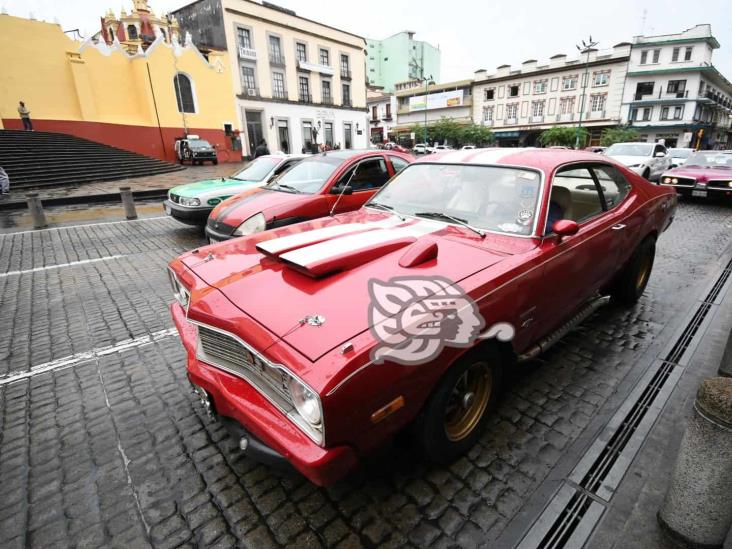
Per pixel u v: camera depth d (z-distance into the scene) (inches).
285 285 82.0
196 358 87.0
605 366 125.7
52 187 565.6
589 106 1792.6
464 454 92.3
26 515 80.4
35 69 780.0
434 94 2240.4
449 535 73.9
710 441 62.4
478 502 80.4
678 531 69.2
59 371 130.8
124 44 1002.1
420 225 110.7
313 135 1396.4
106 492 85.3
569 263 104.8
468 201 114.3
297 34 1291.8
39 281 214.4
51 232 329.7
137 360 136.6
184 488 85.8
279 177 256.4
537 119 1925.4
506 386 117.0
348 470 65.0
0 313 175.5
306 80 1353.3
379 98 2586.1
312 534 74.8
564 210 111.8
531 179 108.5
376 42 3523.6
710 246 249.3
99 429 104.2
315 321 69.3
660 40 1614.2
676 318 155.0
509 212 105.9
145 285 206.7
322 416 58.8
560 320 114.2
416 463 90.3
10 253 268.5
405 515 78.0
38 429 104.7
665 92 1657.2
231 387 76.7
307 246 94.5
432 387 75.2
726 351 112.7
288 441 63.8
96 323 164.6
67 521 79.0
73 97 832.3
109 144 876.6
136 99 935.0
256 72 1201.4
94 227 348.8
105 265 241.0
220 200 293.0
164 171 781.3
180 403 113.7
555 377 120.6
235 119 1148.5
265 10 1190.9
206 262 100.3
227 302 80.7
